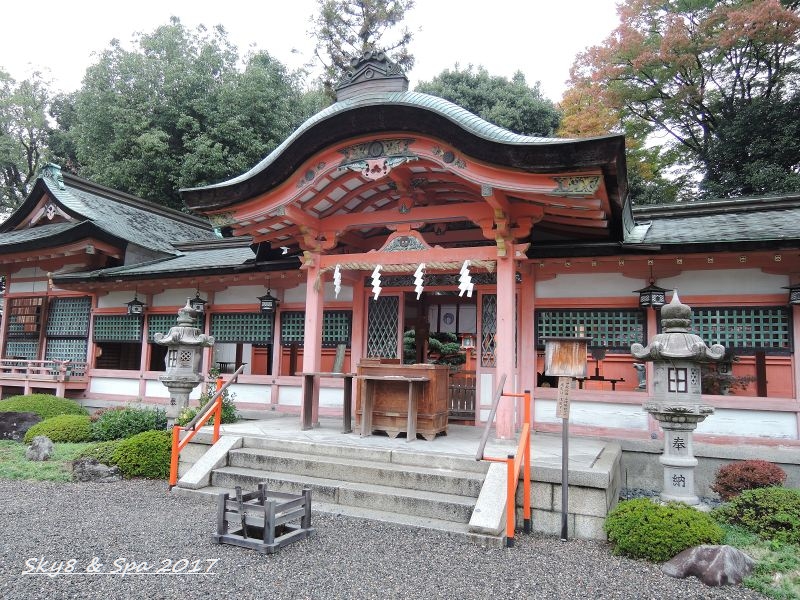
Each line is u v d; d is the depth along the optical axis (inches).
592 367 522.6
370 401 331.9
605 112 995.3
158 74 1007.0
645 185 1039.0
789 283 320.8
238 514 217.9
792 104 879.7
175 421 362.3
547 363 237.9
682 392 229.9
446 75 1152.8
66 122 1321.4
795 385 311.4
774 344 321.1
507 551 209.6
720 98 1024.2
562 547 215.6
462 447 294.7
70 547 208.2
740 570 184.9
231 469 295.0
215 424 315.6
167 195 989.8
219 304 499.5
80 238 540.1
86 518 244.8
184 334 369.4
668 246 317.7
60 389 524.1
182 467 320.5
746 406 313.9
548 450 288.5
